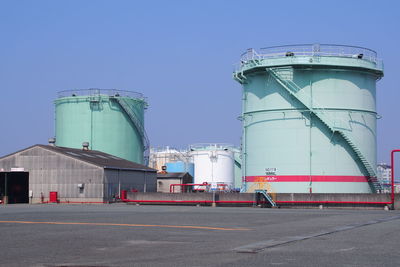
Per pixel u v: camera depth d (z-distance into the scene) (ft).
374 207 144.66
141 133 242.37
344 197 147.74
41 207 151.43
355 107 163.73
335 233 69.41
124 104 233.14
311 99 160.86
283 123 163.12
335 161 160.04
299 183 160.25
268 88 166.30
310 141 160.45
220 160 289.94
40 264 44.04
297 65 160.25
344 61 161.79
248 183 171.63
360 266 42.73
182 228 76.84
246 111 174.60
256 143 168.86
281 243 57.88
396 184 189.78
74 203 182.29
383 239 61.93
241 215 109.60
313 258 46.88
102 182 180.45
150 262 44.80
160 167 308.40
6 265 43.55
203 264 43.68
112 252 50.96
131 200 173.68
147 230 73.51
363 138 164.35
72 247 54.70
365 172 163.12
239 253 50.11
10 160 191.21
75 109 230.48
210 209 138.82
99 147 228.63
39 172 188.03
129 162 216.13
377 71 167.94
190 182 267.59
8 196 200.23
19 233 69.31
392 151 146.30
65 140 231.71
